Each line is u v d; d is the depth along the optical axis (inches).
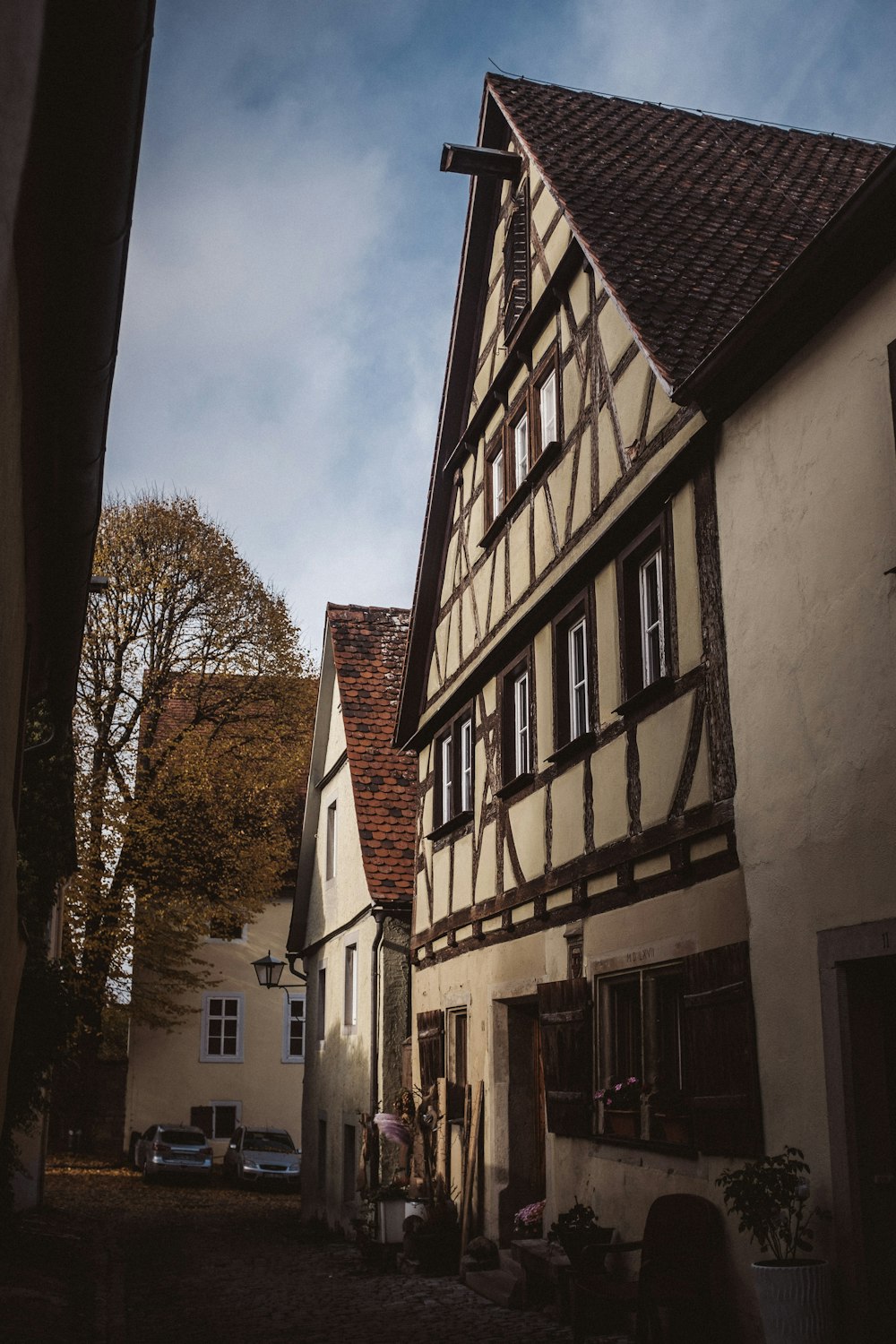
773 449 280.8
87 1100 1120.8
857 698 243.4
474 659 499.8
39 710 495.5
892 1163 236.2
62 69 174.1
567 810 390.3
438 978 539.5
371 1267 484.4
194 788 954.1
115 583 981.2
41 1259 451.8
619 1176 336.8
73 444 238.8
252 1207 844.0
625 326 365.1
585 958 371.2
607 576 369.7
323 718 816.3
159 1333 339.0
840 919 244.1
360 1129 622.8
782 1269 228.8
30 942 497.7
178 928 1095.0
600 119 492.7
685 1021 322.3
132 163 187.3
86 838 906.7
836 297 257.9
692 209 414.0
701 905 301.0
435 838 549.6
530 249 456.4
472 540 518.0
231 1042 1199.6
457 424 550.3
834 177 473.1
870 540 243.1
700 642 309.1
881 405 243.3
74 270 198.8
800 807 260.4
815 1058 248.2
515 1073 450.6
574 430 400.5
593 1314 317.4
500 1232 434.6
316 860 808.3
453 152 468.4
